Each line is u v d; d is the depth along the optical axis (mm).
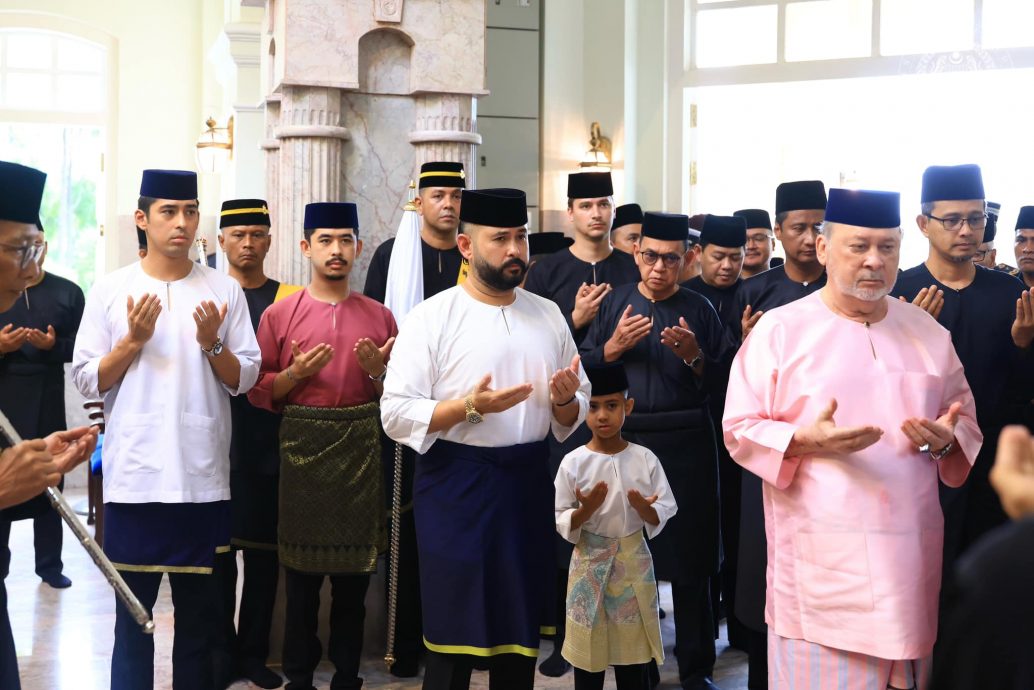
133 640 3570
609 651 3656
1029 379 3732
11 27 10289
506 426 3164
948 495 3623
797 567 2898
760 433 2893
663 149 9250
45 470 2178
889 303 3047
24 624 5211
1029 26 8133
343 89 4871
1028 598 1174
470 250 3221
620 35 9141
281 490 4070
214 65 10320
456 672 3139
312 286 4203
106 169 10609
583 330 4547
